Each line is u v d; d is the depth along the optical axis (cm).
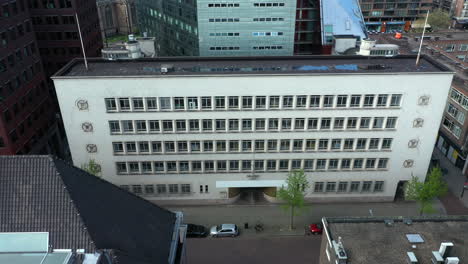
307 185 5675
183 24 9231
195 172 5809
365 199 6097
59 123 8338
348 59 5934
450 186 6569
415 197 5384
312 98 5278
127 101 5228
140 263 2642
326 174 5881
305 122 5431
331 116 5394
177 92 5159
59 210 2578
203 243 5272
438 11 17600
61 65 8869
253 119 5384
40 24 8425
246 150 5662
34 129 6669
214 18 8269
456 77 7769
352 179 5931
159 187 5928
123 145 5531
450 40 10862
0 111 5538
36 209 2581
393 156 5728
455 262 3122
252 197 6259
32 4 8231
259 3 8100
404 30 17375
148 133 5450
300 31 9931
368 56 5897
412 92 5228
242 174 5847
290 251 5125
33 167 2661
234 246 5216
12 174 2644
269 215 5844
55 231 2538
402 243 3512
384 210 5922
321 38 9269
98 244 2534
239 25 8325
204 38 8512
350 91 5219
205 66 5578
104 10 17688
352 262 3284
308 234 5444
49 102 7381
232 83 5116
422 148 5662
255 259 4978
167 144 5575
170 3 9700
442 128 7712
